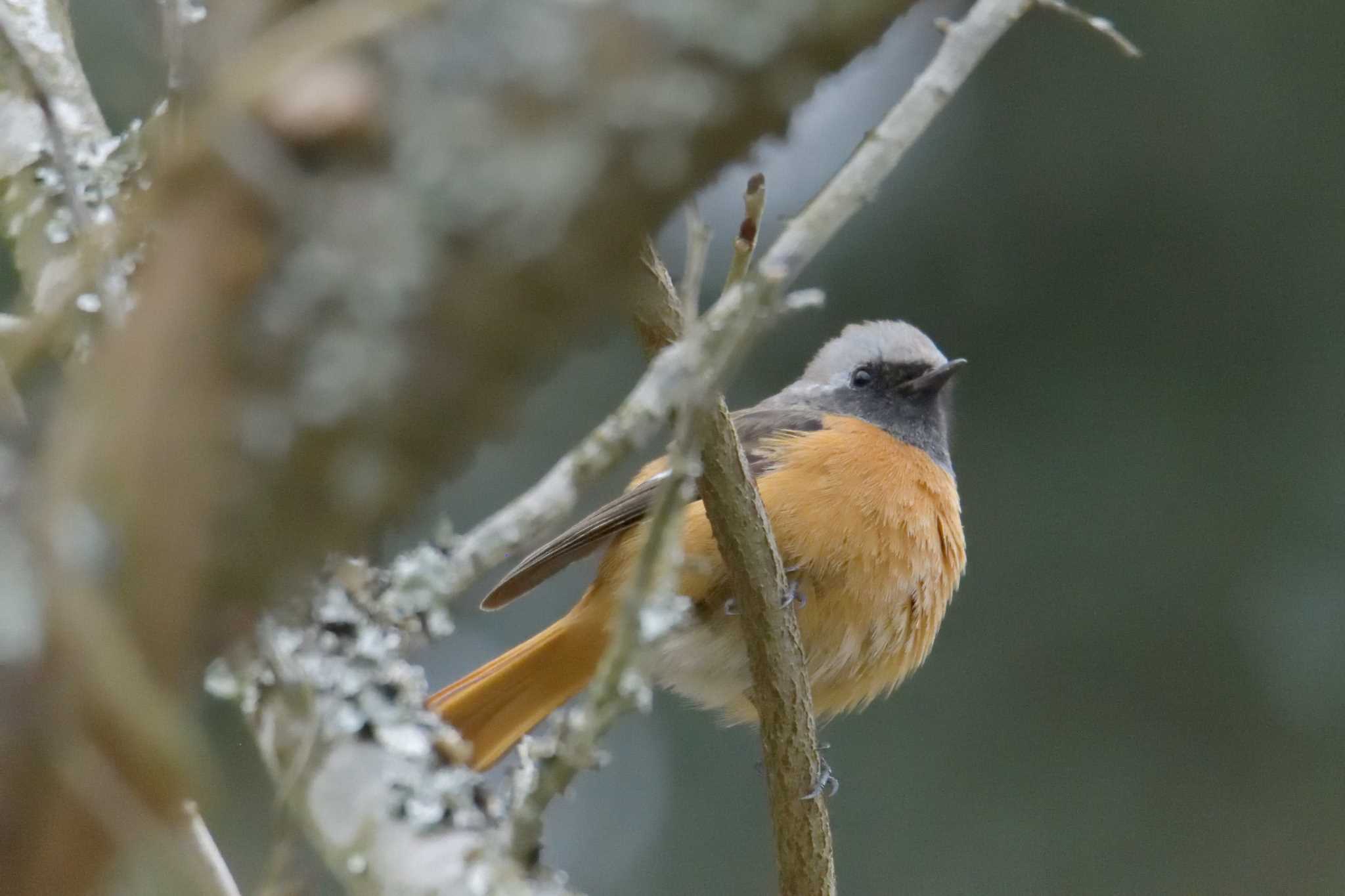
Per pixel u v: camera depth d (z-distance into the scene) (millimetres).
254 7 2508
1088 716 11406
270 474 2449
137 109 8406
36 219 5758
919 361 10805
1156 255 11609
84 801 2455
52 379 2881
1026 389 11828
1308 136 11211
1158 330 11633
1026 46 11578
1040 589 11562
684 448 4242
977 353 11938
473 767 8922
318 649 5312
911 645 9625
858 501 9195
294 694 5105
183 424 2424
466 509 11648
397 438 2486
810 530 9102
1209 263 11508
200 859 4234
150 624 2436
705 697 9664
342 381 2436
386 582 5656
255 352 2434
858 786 11547
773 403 10945
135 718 2436
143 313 2439
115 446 2426
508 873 4484
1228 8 11117
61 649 2416
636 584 4258
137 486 2426
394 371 2449
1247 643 11133
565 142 2463
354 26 2479
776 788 7320
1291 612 10992
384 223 2443
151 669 2441
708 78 2482
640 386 4852
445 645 13266
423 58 2475
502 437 2629
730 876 12086
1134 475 11531
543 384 2684
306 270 2439
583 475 4887
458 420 2514
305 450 2445
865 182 4922
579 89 2467
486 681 9023
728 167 2584
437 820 4797
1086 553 11531
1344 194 11219
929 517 9453
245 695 5180
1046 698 11484
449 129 2461
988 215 11859
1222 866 11031
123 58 8438
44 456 2455
